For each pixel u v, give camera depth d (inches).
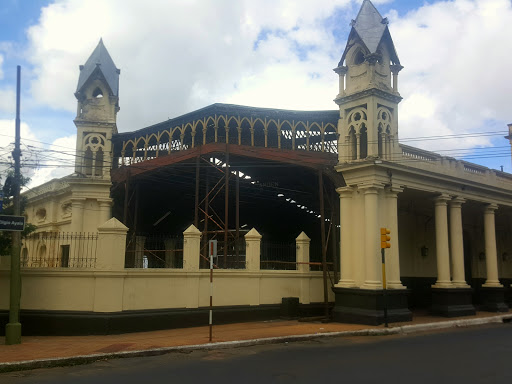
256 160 948.0
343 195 837.8
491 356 481.7
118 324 638.5
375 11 887.1
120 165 1090.1
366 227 790.5
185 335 620.4
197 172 922.7
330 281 882.8
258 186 1114.7
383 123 845.8
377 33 859.4
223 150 904.9
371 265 774.5
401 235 1085.8
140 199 1231.5
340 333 649.0
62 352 486.6
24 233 649.0
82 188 1024.2
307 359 469.4
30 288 642.8
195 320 715.4
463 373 393.7
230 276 767.7
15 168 584.4
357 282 799.1
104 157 1047.0
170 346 523.5
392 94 862.5
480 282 1244.5
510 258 1331.2
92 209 1032.8
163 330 674.2
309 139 939.3
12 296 557.9
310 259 974.4
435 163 930.7
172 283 704.4
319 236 1305.4
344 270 817.5
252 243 805.2
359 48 872.3
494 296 1030.4
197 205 908.6
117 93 1095.6
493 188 1042.7
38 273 642.8
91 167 1038.4
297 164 885.2
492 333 694.5
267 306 805.9
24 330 628.7
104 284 641.0
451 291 903.7
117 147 1095.0
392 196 823.1
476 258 1259.8
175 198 1257.4
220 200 1242.6
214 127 926.4
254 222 1407.5
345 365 434.0
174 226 1370.6
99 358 469.1
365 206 798.5
